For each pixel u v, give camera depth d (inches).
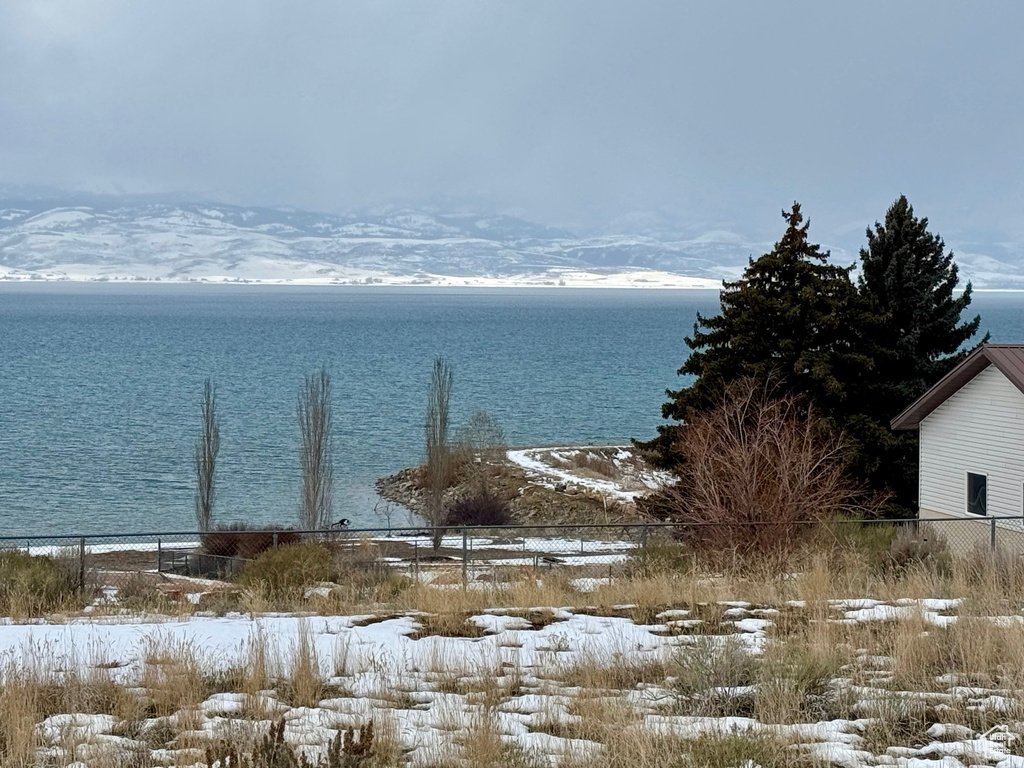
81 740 338.3
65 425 3747.5
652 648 475.5
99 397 4608.8
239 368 6072.8
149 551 1531.7
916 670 415.5
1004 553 764.6
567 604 610.2
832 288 1438.2
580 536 1641.2
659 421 4028.1
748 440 973.8
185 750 320.5
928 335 1515.7
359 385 5147.6
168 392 4822.8
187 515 2343.8
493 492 2438.5
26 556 777.6
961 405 1203.9
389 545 1619.1
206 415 2046.0
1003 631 457.4
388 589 721.0
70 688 398.3
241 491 2635.3
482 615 569.6
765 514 867.4
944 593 623.5
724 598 612.4
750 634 509.7
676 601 600.4
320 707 385.1
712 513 884.0
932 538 876.0
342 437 3496.6
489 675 418.3
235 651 477.4
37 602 660.1
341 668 441.4
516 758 312.7
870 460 1363.2
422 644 495.2
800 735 334.6
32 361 6432.1
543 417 4126.5
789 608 575.2
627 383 5378.9
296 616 589.0
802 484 906.7
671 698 390.9
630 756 308.2
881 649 455.5
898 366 1487.5
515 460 2955.2
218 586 873.5
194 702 386.9
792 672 390.6
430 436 2210.9
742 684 403.5
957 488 1211.2
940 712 358.3
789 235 1470.2
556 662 451.5
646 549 887.1
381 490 2679.6
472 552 1467.8
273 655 453.7
